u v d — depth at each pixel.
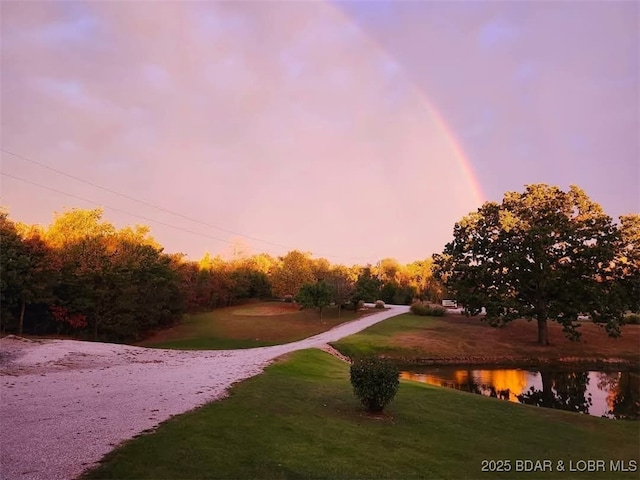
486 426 12.90
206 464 7.12
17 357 20.56
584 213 42.38
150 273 49.44
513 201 44.09
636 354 37.69
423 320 54.91
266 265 103.62
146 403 11.41
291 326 51.56
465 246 44.66
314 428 10.08
